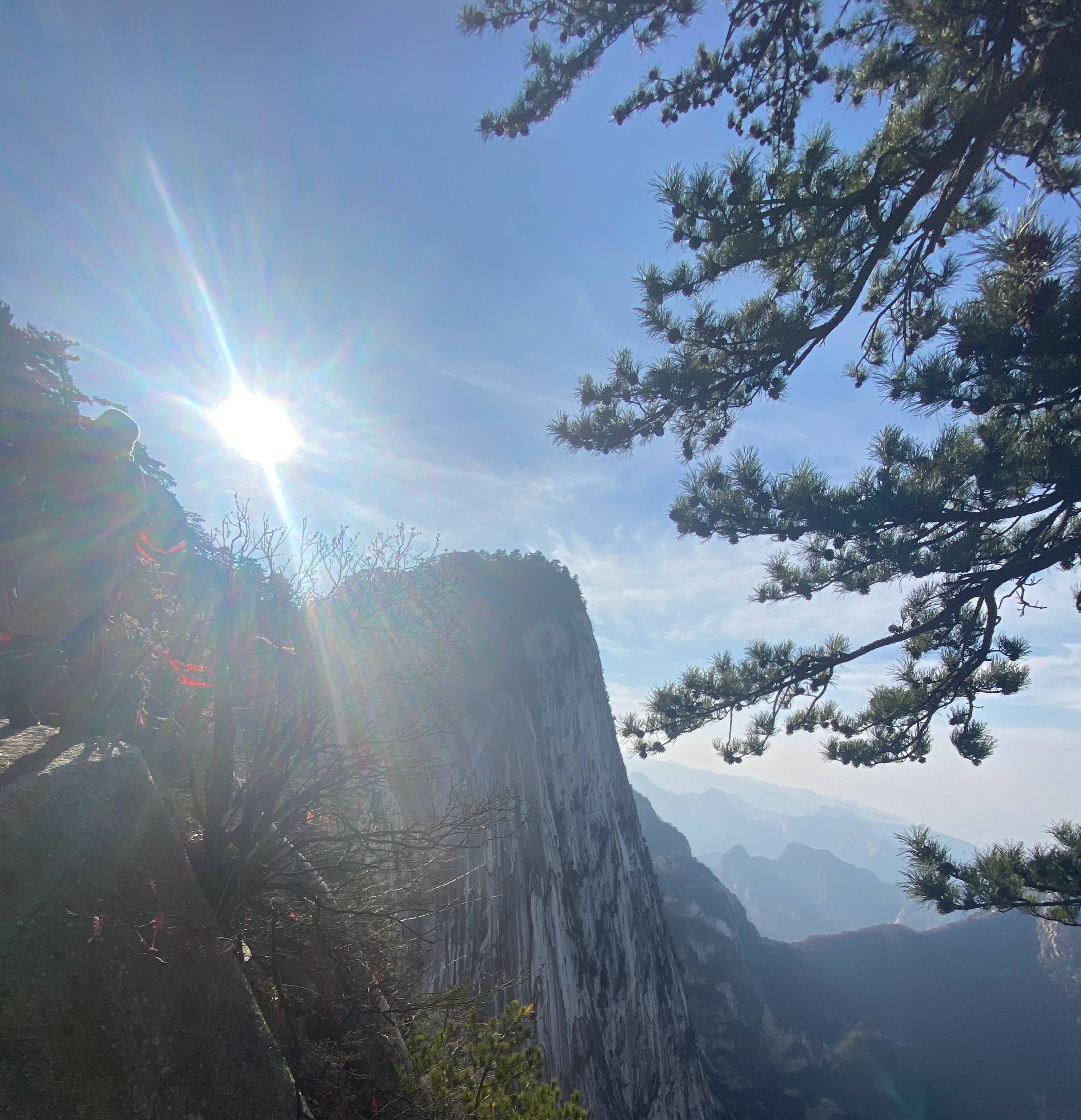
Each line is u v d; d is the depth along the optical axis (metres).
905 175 5.59
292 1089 2.88
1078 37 4.62
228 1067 2.61
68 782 2.63
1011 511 5.14
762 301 6.52
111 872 2.57
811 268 6.19
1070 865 4.55
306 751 4.04
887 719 6.64
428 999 4.57
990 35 5.34
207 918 2.91
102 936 2.38
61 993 2.17
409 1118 3.78
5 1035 1.98
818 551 6.36
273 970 3.35
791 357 6.14
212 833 3.62
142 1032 2.33
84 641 3.22
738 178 5.52
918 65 6.70
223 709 3.83
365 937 4.23
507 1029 5.00
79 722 3.16
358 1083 3.67
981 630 6.33
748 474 5.88
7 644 3.32
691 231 5.77
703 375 6.09
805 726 7.02
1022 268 4.64
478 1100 4.34
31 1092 1.96
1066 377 4.68
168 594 3.97
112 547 3.42
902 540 5.64
